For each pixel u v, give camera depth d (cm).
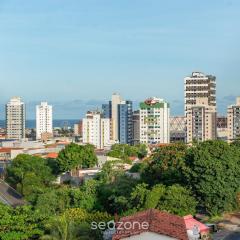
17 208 11938
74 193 13438
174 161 13125
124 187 12912
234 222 11519
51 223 9462
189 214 10925
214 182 11394
